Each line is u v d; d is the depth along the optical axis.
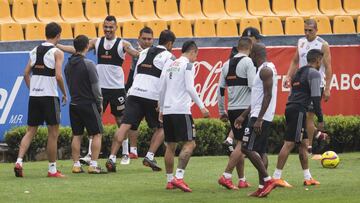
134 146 47.56
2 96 48.72
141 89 41.66
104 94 45.78
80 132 41.66
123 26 59.19
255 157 33.41
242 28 61.03
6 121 48.72
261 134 33.50
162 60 41.66
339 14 65.00
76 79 40.75
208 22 60.34
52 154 39.72
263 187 33.59
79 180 38.69
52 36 40.06
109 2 62.03
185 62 35.44
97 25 59.62
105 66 45.62
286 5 64.88
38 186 36.53
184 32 59.94
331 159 43.50
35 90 39.72
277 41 56.53
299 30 62.22
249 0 64.44
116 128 49.06
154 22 59.62
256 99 33.66
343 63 54.12
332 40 57.22
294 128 36.25
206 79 51.66
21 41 51.62
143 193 34.59
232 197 33.50
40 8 60.62
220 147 50.72
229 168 35.78
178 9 63.59
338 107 54.12
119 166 44.28
